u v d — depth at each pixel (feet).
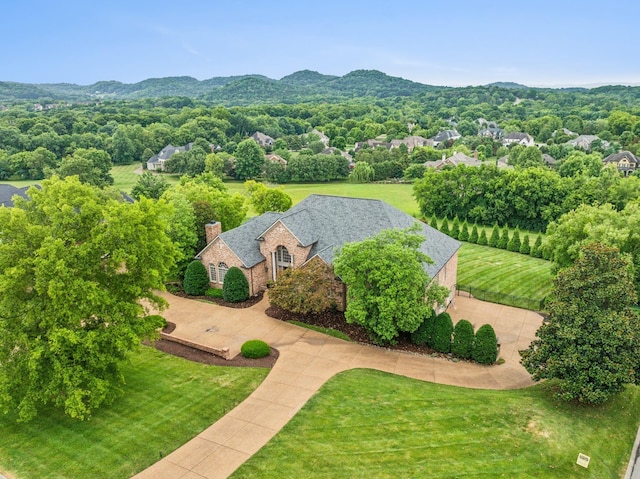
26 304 71.92
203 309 124.36
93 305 73.77
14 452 69.41
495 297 136.05
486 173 252.83
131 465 66.44
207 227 136.77
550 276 150.61
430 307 102.78
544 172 241.14
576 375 77.41
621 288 78.28
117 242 77.10
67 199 77.51
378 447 69.15
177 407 80.23
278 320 117.19
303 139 651.25
